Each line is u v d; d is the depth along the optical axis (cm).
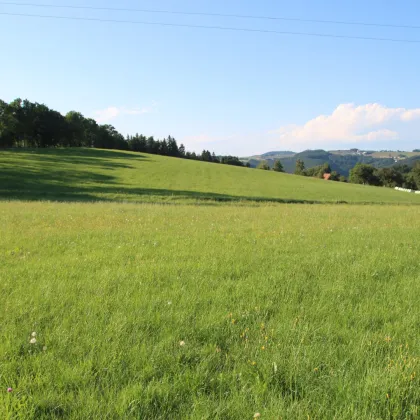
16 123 10194
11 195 3309
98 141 13838
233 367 345
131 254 821
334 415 276
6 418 267
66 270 664
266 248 908
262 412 278
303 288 573
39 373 322
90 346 372
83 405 284
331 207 2777
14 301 490
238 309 479
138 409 281
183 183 5116
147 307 482
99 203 2539
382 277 652
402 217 1822
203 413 276
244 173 7412
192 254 822
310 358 351
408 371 326
